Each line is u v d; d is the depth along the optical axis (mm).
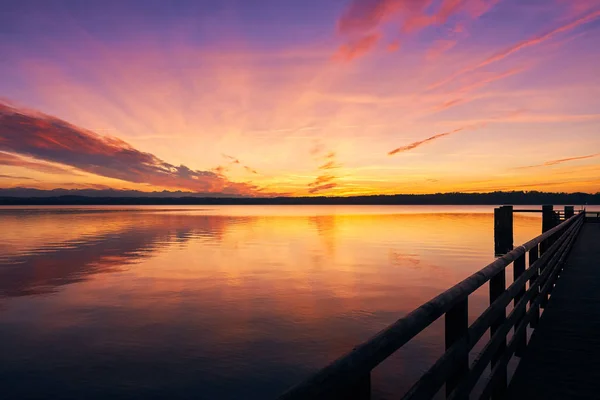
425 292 18031
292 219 118438
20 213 179250
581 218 25031
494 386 3477
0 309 15656
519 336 4531
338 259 29750
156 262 28422
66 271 24750
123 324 13531
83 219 112312
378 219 118688
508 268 22047
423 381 1949
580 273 9969
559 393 3887
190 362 10336
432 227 74438
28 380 9453
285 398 1047
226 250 36156
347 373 1284
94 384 9227
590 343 5246
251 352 10922
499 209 23109
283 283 20312
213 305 15898
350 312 14672
